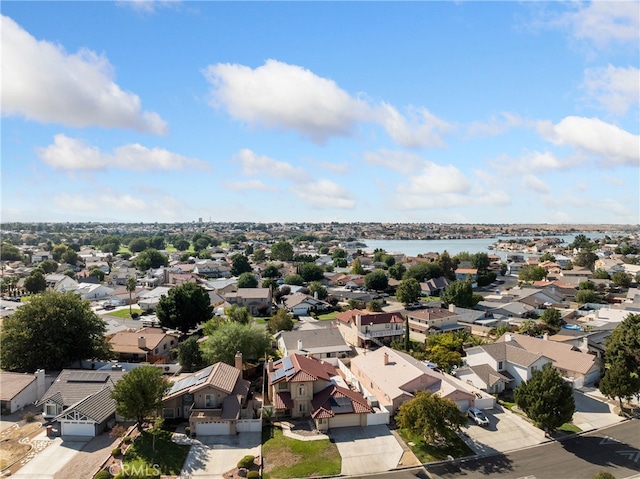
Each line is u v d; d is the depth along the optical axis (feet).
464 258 647.15
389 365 201.26
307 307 387.55
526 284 497.05
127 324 318.86
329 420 159.02
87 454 139.44
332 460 138.82
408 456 142.10
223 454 140.67
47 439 149.59
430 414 143.95
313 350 247.50
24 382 181.47
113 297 433.89
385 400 177.17
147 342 250.37
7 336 202.90
